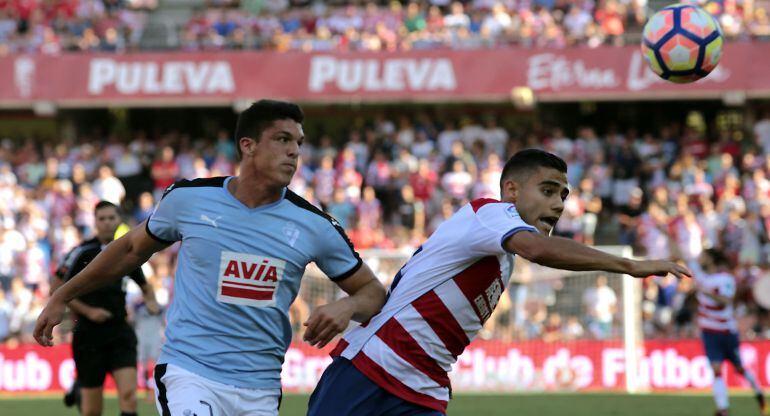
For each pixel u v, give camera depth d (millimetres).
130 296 56500
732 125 84375
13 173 80812
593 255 16047
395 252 60531
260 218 17891
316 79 80375
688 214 66250
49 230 73312
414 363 18766
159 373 18109
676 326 62812
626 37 78938
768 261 65625
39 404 51344
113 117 91312
